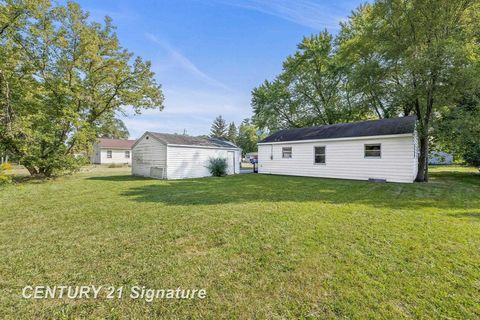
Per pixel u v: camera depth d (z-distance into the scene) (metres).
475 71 8.23
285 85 22.72
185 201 6.30
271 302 2.15
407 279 2.46
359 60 15.38
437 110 10.45
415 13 9.77
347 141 12.12
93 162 31.25
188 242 3.50
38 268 2.77
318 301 2.15
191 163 14.25
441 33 9.73
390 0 10.04
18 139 10.53
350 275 2.55
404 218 4.54
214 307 2.09
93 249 3.28
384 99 12.23
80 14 12.20
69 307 2.12
